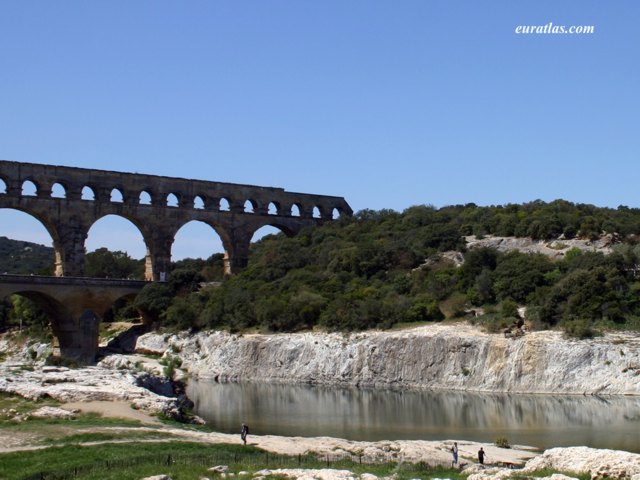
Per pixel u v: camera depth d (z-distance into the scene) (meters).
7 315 179.12
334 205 189.38
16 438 59.81
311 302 132.38
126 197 158.12
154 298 151.38
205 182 168.50
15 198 144.38
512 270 124.50
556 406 91.19
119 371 101.88
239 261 171.88
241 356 129.12
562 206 161.38
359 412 90.56
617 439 71.12
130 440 60.62
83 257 151.38
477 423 82.06
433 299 126.44
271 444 64.31
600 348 102.25
